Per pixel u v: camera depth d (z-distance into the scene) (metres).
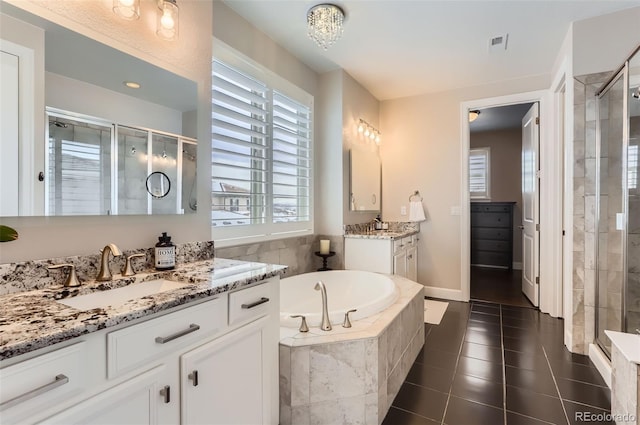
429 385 2.08
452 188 4.00
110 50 1.43
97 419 0.87
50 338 0.75
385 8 2.34
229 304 1.31
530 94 3.56
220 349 1.25
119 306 0.98
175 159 1.72
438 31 2.66
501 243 5.73
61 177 1.25
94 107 1.37
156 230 1.61
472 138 6.05
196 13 1.86
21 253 1.14
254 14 2.44
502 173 5.85
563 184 3.29
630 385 1.52
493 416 1.76
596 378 2.13
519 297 4.05
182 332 1.09
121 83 1.47
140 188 1.54
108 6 1.42
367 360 1.69
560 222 3.30
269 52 2.78
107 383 0.89
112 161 1.43
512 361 2.38
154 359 1.02
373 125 4.21
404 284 2.73
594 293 2.38
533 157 3.65
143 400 0.98
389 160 4.36
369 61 3.23
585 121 2.43
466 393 1.98
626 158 2.01
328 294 3.06
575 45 2.47
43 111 1.21
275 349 1.61
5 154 1.11
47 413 0.77
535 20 2.48
